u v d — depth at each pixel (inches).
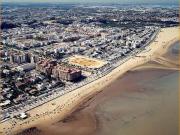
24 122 6387.8
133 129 6181.1
